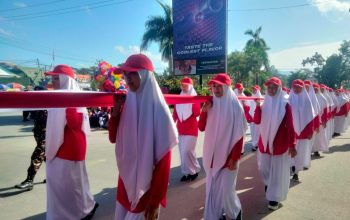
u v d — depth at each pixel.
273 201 4.67
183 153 6.18
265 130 4.71
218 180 3.85
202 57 18.09
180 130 6.22
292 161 6.24
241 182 6.15
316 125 7.02
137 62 2.45
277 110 4.64
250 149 9.77
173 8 18.69
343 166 7.54
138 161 2.45
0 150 9.17
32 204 4.88
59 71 3.88
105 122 14.09
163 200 2.57
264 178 4.86
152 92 2.48
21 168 7.05
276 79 4.74
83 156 3.81
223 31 17.28
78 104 2.22
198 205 4.89
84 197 3.91
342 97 12.80
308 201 5.10
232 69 45.44
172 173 6.78
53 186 3.62
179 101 3.58
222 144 3.81
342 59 48.75
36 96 1.91
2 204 4.86
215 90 3.91
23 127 15.13
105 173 6.64
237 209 3.92
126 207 2.58
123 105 2.56
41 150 5.60
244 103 9.38
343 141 11.42
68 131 3.64
